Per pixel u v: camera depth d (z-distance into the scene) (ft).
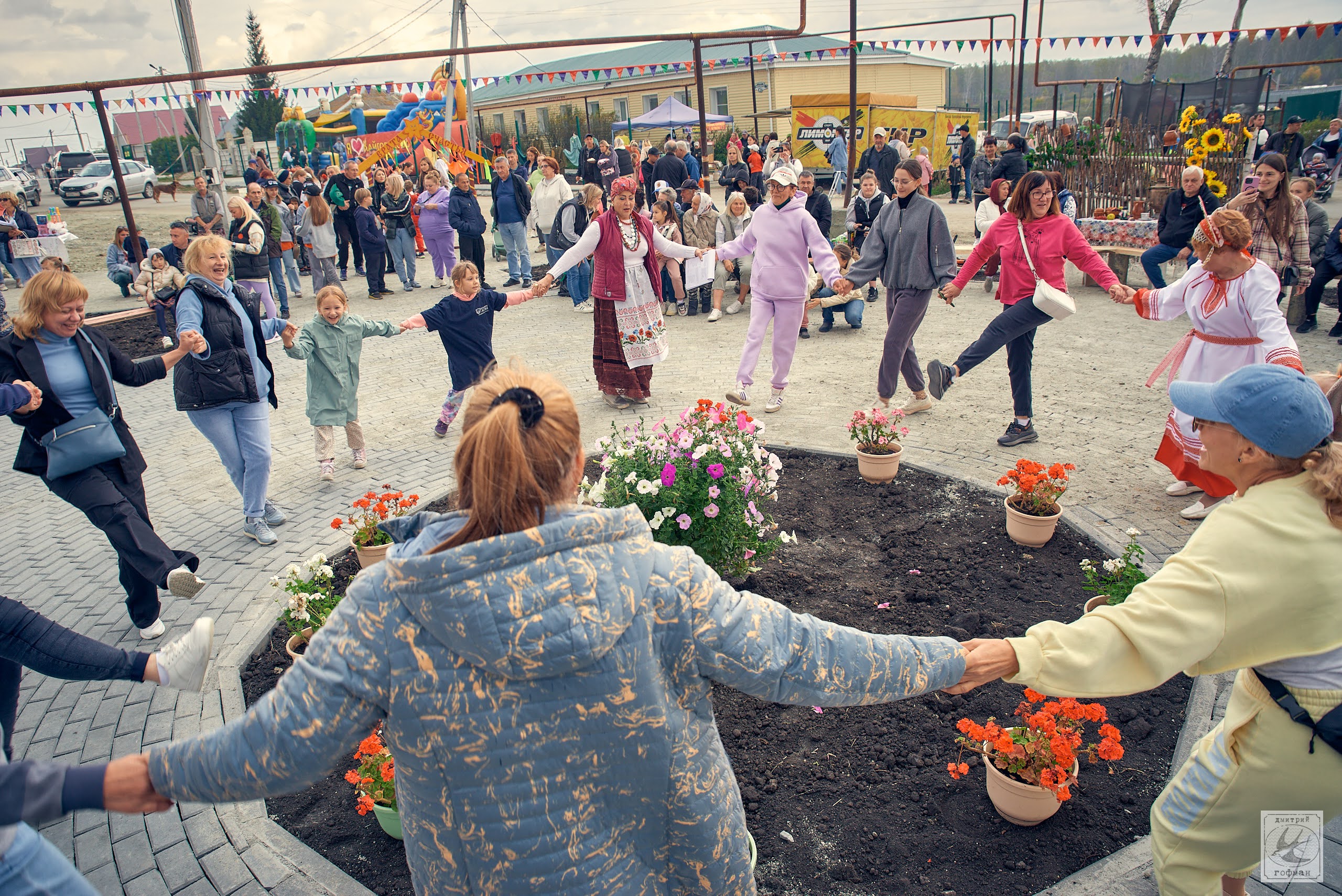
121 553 13.24
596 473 19.75
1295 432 5.76
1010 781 9.31
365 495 19.97
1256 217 23.94
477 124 91.76
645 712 4.68
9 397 11.89
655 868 5.03
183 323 15.94
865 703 5.22
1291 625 5.76
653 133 128.06
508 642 4.29
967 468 19.19
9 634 8.33
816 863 9.31
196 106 49.52
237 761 4.53
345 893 9.09
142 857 9.69
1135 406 22.80
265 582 16.02
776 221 22.49
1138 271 41.06
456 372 22.81
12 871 4.66
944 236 20.70
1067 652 5.66
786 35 34.53
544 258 56.03
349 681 4.48
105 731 11.96
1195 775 6.84
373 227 44.70
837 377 27.09
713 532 13.66
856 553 15.87
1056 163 43.29
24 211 51.78
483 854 4.61
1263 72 69.26
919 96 131.64
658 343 24.29
